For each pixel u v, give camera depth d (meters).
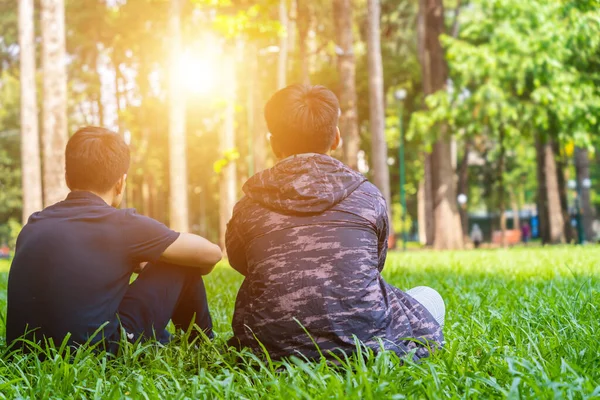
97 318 3.24
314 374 2.62
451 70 25.61
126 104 45.56
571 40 23.12
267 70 35.72
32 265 3.21
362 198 3.08
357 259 2.98
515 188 67.56
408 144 41.78
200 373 2.89
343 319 2.92
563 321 4.18
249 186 3.16
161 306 3.45
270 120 3.16
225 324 4.89
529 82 25.61
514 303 5.11
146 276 3.49
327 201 2.99
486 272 9.10
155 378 3.12
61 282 3.18
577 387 2.46
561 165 34.12
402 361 3.01
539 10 23.03
